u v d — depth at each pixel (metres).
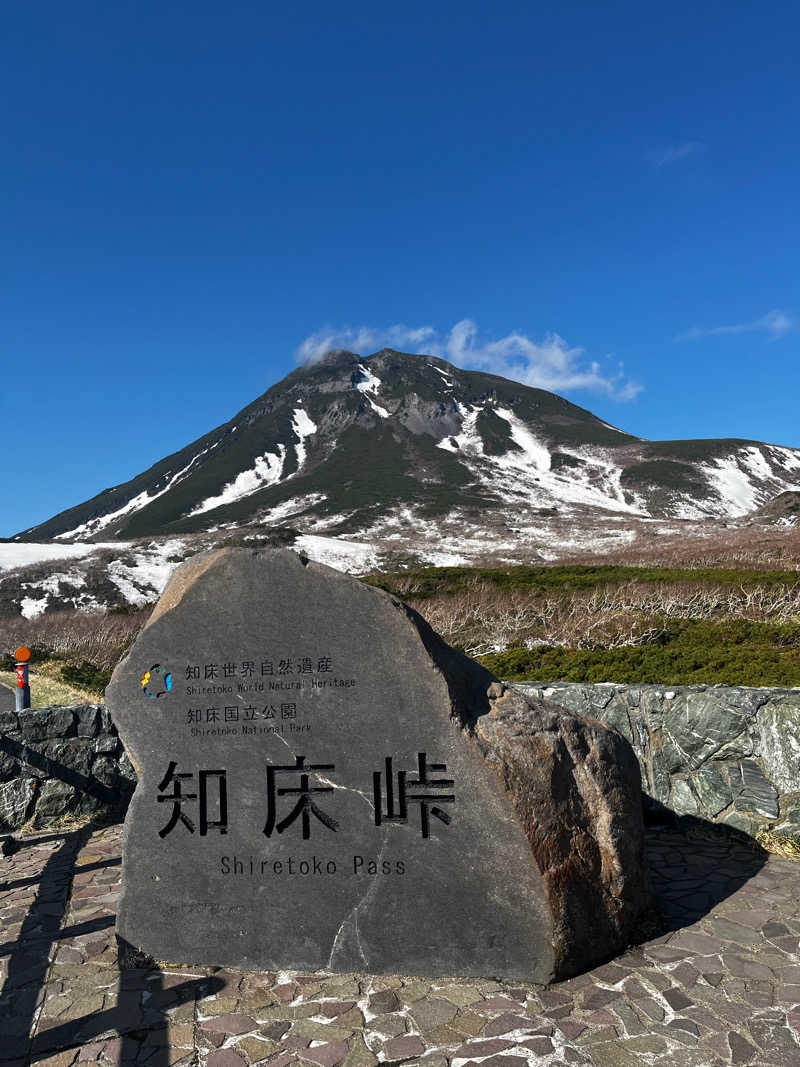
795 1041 3.18
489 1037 3.31
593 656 8.97
